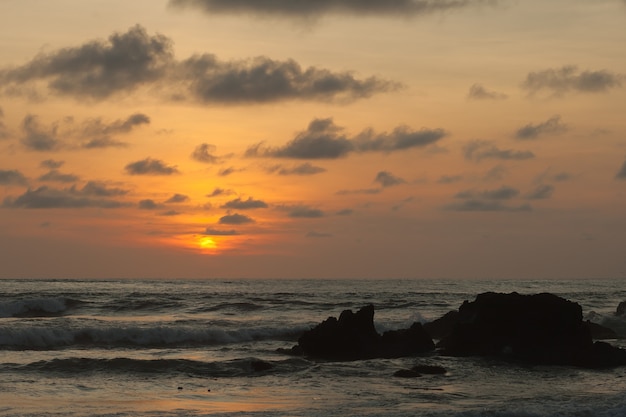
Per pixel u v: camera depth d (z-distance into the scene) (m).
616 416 24.09
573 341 37.62
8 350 38.06
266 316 60.91
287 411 24.41
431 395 27.81
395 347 38.41
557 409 24.80
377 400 26.69
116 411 24.05
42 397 26.14
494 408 24.77
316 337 38.12
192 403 25.81
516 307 38.91
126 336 41.75
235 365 32.84
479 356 37.75
